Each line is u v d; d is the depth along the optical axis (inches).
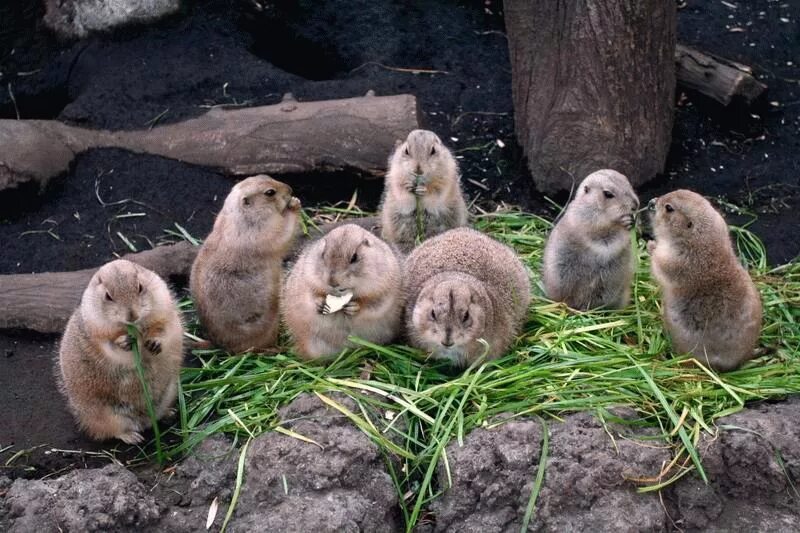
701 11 125.3
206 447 84.4
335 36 125.0
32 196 107.7
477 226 106.6
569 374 87.0
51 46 122.6
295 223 92.0
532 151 110.8
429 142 99.3
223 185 109.1
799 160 112.6
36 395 90.7
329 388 85.9
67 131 111.3
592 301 96.1
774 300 96.0
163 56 119.3
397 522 82.2
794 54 121.3
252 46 123.7
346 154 108.0
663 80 109.4
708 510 81.5
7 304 95.7
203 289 91.4
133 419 86.3
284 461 82.0
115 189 108.7
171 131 110.8
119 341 82.6
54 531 80.0
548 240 97.6
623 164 108.8
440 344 86.2
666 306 89.7
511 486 81.3
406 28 125.2
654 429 84.2
